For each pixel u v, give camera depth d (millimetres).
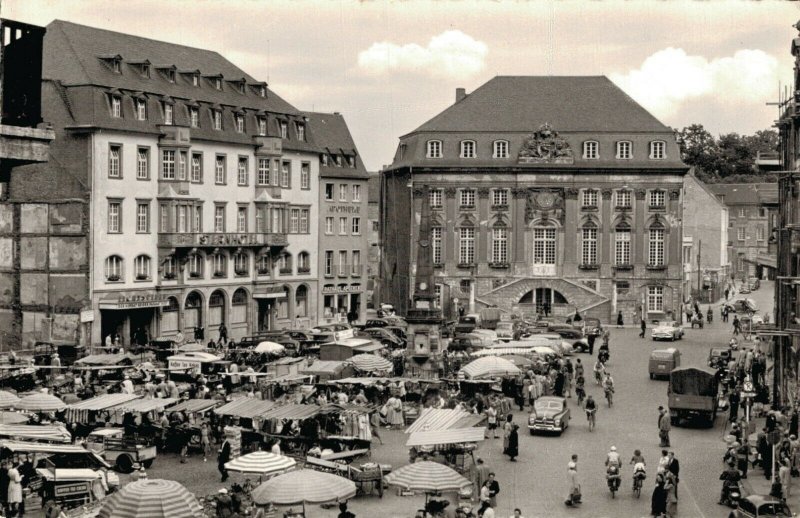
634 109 114938
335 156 110188
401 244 118438
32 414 47125
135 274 83625
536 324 93000
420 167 114062
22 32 27109
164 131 85500
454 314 113938
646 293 112562
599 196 112875
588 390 66875
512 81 119188
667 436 50062
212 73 95438
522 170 113375
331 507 39312
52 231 80812
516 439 47344
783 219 62000
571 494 39750
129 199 82812
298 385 58594
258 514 34844
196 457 47281
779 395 60031
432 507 35875
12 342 82375
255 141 95750
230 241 91750
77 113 79750
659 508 37688
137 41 89500
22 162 27844
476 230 114438
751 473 45031
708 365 71812
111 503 29609
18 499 35781
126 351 74375
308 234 103625
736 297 137250
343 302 109875
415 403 58031
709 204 149000
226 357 67812
